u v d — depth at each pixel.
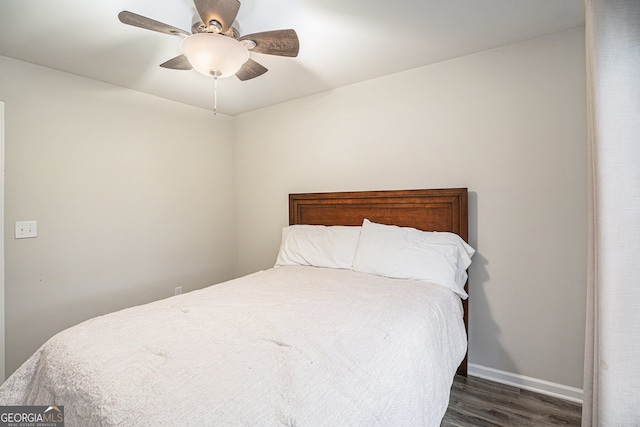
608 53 0.89
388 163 2.46
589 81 1.04
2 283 1.90
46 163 2.13
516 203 1.96
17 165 2.00
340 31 1.76
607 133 0.89
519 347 1.97
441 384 1.25
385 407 0.83
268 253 3.29
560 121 1.82
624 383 0.86
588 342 1.14
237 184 3.52
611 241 0.89
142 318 1.36
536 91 1.89
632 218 0.86
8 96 1.97
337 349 1.05
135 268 2.65
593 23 0.92
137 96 2.66
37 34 1.73
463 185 2.14
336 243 2.41
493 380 2.04
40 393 1.02
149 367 0.95
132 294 2.62
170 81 2.45
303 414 0.73
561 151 1.82
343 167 2.71
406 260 2.01
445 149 2.21
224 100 2.95
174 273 2.95
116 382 0.87
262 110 3.24
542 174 1.88
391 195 2.40
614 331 0.88
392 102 2.42
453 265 1.92
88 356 1.02
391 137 2.44
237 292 1.76
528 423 1.63
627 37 0.87
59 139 2.20
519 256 1.96
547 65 1.85
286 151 3.08
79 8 1.49
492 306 2.05
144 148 2.71
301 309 1.45
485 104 2.05
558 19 1.68
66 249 2.23
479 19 1.66
